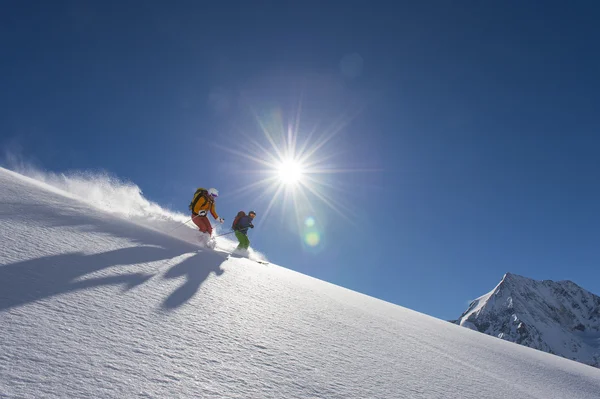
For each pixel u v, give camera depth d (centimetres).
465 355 489
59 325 162
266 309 345
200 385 152
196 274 390
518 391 362
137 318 206
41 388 111
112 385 128
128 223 572
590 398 484
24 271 218
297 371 210
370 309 671
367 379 239
